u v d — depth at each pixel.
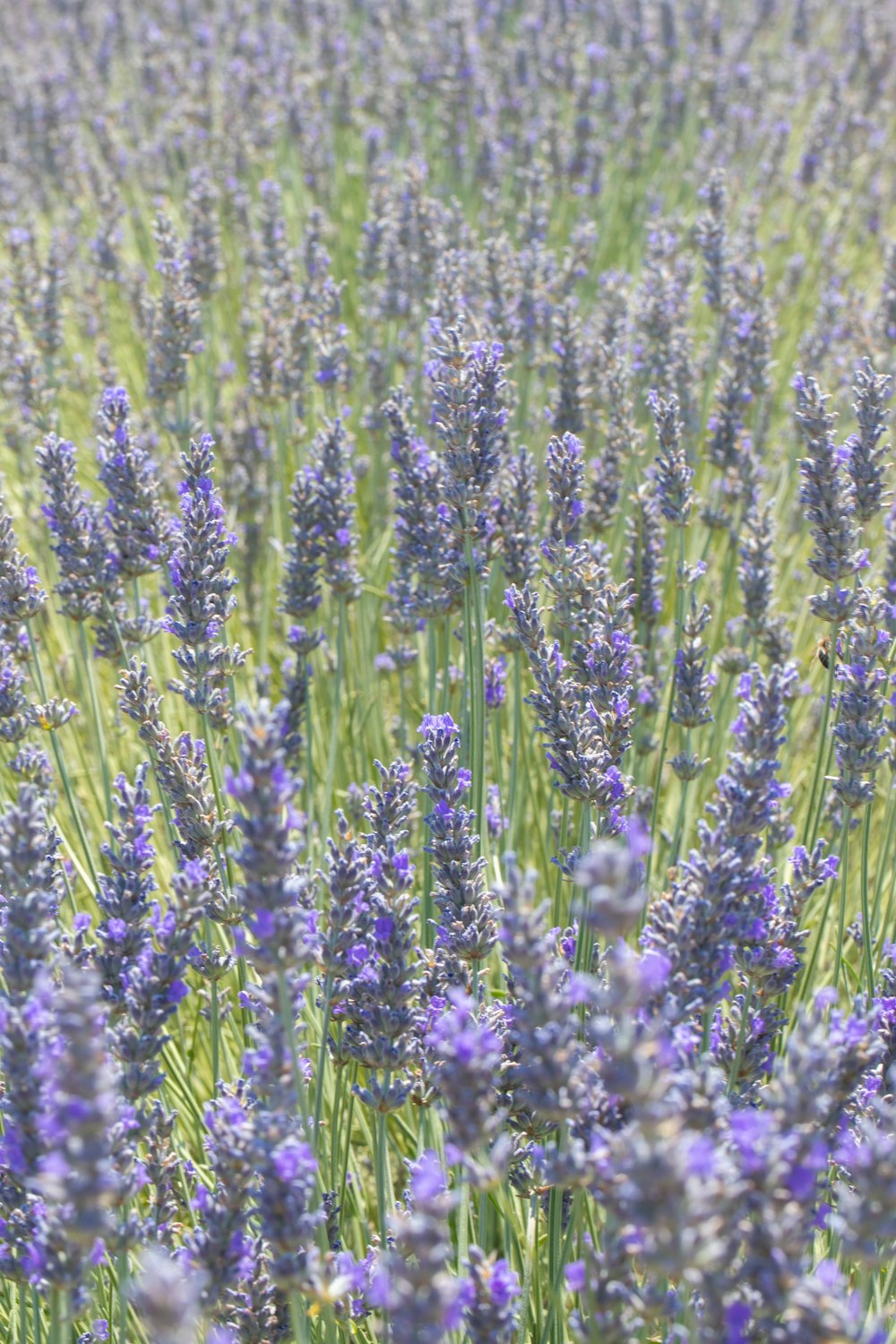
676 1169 1.70
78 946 2.79
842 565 3.52
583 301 8.20
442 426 3.57
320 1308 2.59
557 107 10.63
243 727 2.16
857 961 4.46
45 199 9.12
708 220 5.94
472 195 9.16
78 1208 1.85
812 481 3.47
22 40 12.74
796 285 8.36
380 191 6.67
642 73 10.30
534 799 4.65
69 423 7.40
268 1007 2.62
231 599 3.57
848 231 9.88
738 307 6.20
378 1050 2.68
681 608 4.18
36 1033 2.24
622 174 9.98
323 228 7.05
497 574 5.21
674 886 2.91
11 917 2.40
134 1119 2.48
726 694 4.96
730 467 5.38
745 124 10.07
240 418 6.65
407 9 11.72
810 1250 3.00
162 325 5.37
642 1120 1.75
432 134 10.41
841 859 3.79
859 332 6.60
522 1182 2.73
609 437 5.14
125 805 2.80
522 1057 2.71
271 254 6.66
